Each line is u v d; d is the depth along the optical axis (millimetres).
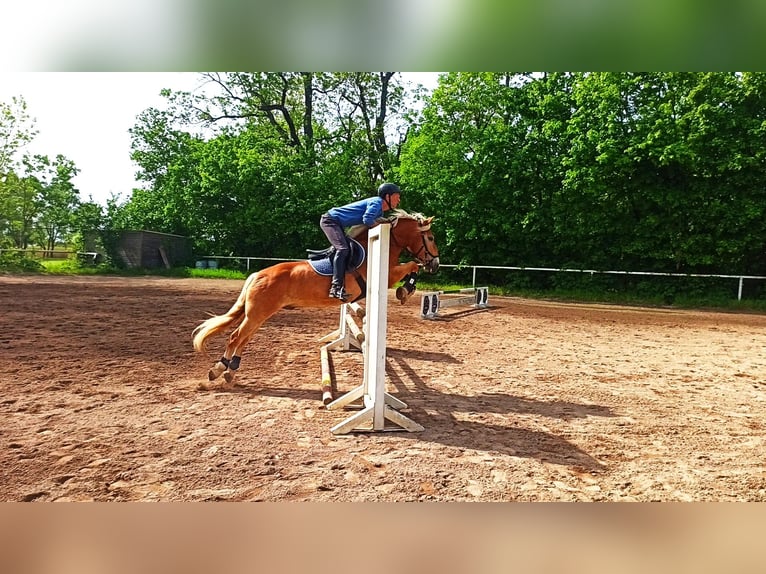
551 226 22156
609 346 9758
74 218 27438
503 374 7195
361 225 5879
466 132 25031
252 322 5832
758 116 19781
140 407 5137
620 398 6105
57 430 4426
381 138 33688
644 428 5008
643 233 20688
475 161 23781
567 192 21609
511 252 23812
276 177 27703
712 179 19875
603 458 4211
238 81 32688
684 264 20797
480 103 25719
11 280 18781
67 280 20031
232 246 28719
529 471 3891
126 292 15859
